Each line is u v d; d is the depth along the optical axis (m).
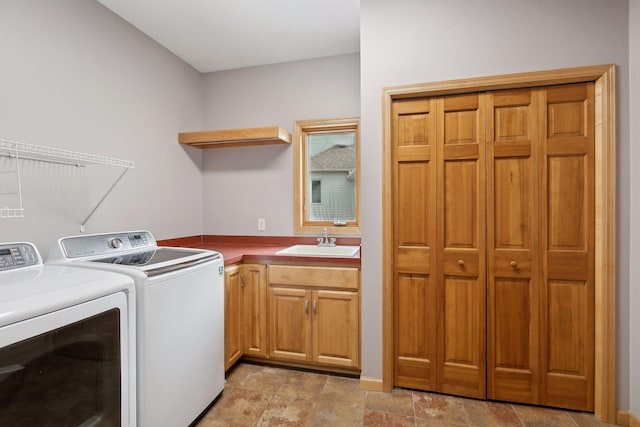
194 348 1.62
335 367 2.17
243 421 1.67
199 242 2.89
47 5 1.64
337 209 2.74
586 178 1.67
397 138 1.90
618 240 1.60
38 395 0.98
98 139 1.93
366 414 1.72
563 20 1.64
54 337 1.01
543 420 1.66
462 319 1.85
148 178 2.32
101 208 1.96
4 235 1.48
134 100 2.19
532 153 1.74
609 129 1.59
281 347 2.21
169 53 2.54
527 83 1.70
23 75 1.54
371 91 1.88
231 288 2.11
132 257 1.68
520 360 1.78
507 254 1.78
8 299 0.95
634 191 1.56
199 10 2.04
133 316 1.29
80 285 1.12
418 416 1.70
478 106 1.80
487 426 1.62
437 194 1.86
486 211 1.80
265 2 1.97
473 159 1.81
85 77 1.84
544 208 1.73
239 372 2.19
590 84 1.66
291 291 2.18
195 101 2.85
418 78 1.82
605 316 1.62
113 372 1.21
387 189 1.87
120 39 2.08
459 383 1.86
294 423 1.66
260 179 2.81
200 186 2.91
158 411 1.38
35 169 1.61
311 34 2.34
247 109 2.84
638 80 1.53
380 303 1.92
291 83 2.74
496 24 1.72
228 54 2.62
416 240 1.90
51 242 1.68
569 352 1.72
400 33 1.84
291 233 2.75
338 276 2.09
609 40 1.59
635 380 1.57
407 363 1.94
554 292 1.73
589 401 1.70
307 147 2.79
